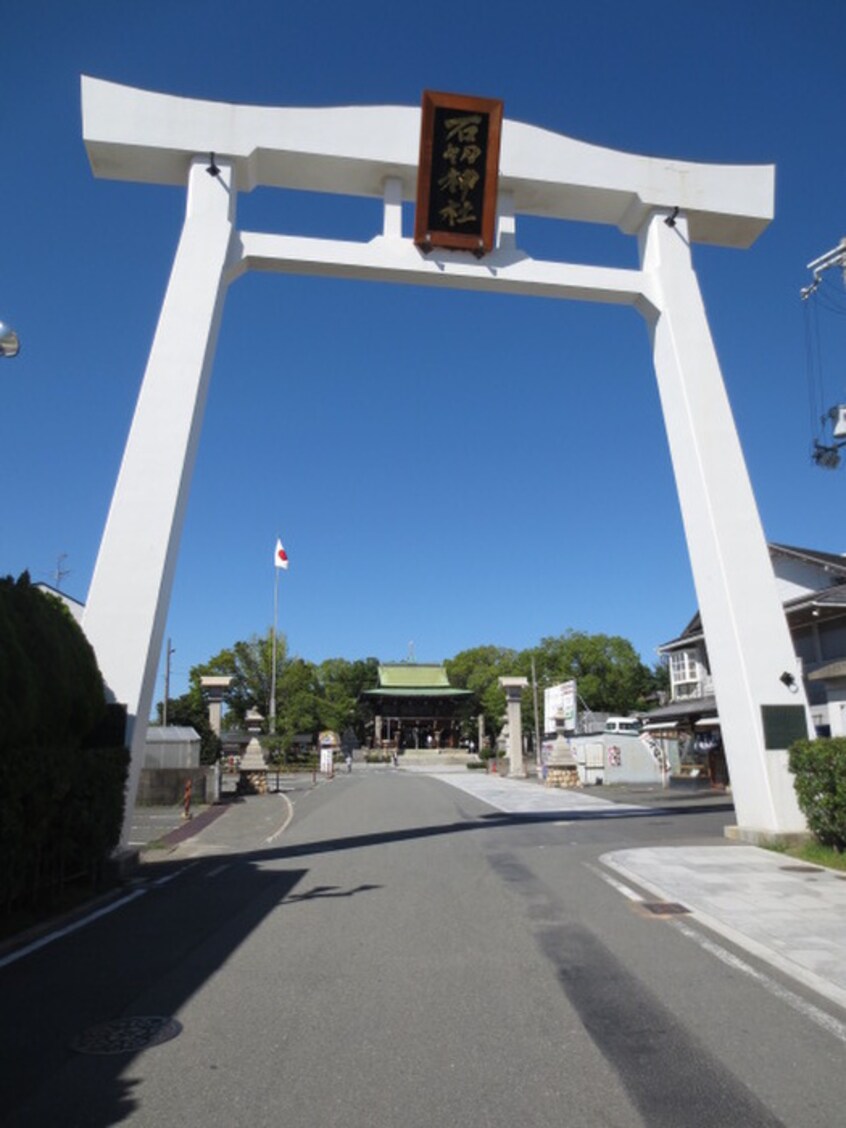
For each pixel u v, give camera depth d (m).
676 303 17.12
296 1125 4.01
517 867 12.52
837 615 27.11
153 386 14.65
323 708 74.38
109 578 13.64
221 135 15.83
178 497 14.26
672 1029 5.30
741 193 17.94
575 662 77.00
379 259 16.53
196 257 15.40
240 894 10.70
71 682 10.86
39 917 9.17
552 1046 5.02
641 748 39.00
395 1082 4.51
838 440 19.62
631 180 17.44
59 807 9.80
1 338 9.79
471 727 85.12
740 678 15.16
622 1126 3.96
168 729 30.91
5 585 10.33
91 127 15.40
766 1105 4.17
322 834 17.88
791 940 7.54
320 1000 6.04
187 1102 4.28
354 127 16.34
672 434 17.19
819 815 12.91
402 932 8.26
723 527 15.80
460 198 16.53
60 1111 4.18
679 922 8.58
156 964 7.16
